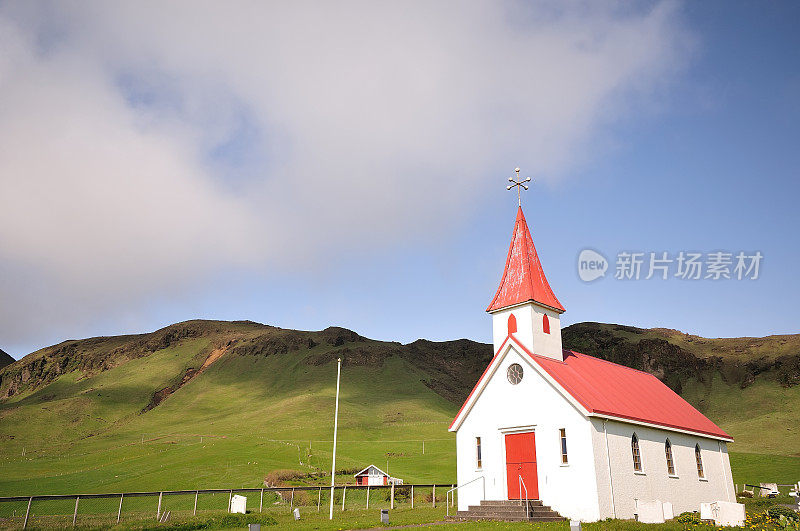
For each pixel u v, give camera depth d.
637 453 35.94
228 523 32.91
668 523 28.88
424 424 191.12
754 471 82.31
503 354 38.03
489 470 36.94
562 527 28.56
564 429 33.72
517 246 42.41
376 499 58.16
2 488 87.81
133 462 112.06
